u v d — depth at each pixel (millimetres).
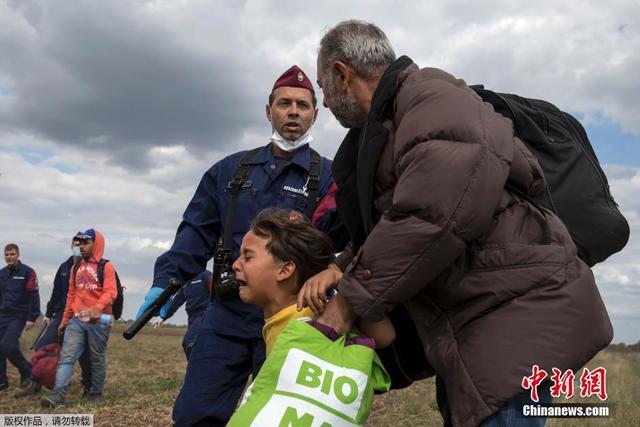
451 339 2107
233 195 3473
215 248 3701
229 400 3346
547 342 1973
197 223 3617
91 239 8234
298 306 2264
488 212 1962
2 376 9672
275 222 2477
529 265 2047
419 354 2580
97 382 8125
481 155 1953
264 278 2469
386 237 1994
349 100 2480
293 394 2066
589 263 2318
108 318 8109
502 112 2367
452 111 2020
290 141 3463
